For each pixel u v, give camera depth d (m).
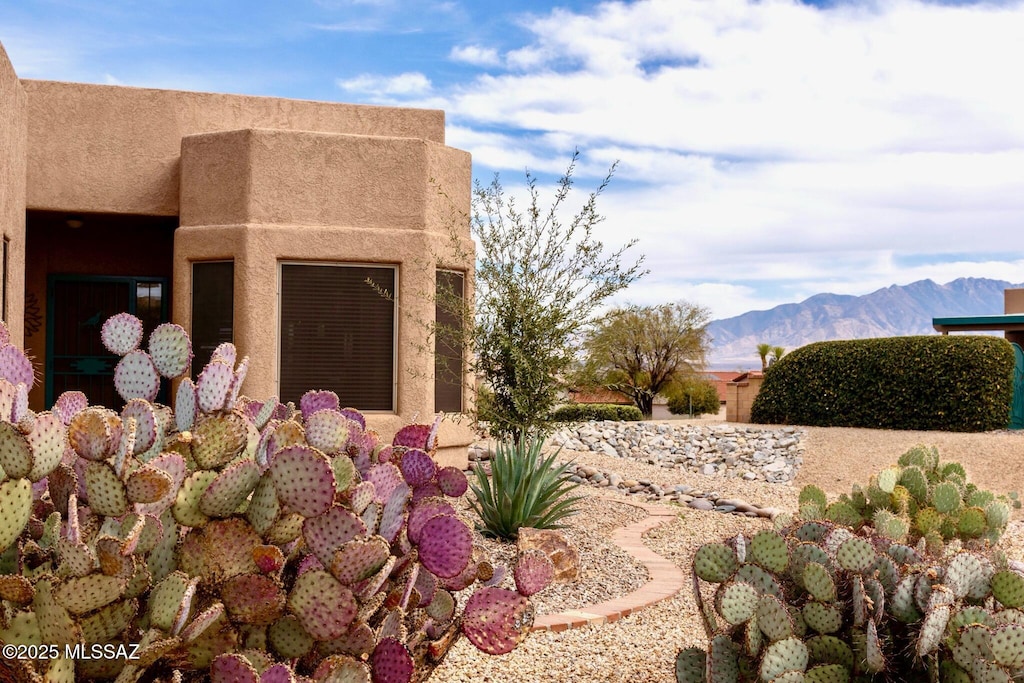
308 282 11.39
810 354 19.33
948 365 17.69
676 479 13.63
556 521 9.31
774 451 15.85
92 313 13.77
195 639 3.28
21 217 10.34
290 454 3.29
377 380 11.53
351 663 3.38
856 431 17.45
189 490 3.38
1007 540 9.07
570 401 10.44
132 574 3.04
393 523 3.86
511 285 9.61
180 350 4.06
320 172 11.38
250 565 3.32
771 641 3.96
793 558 4.34
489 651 4.06
